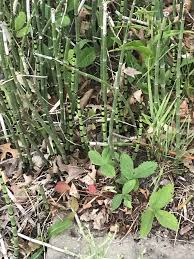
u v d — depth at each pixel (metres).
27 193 0.65
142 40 0.67
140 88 0.66
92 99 0.70
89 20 0.71
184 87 0.66
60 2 0.64
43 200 0.62
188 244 0.59
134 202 0.62
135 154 0.64
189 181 0.63
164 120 0.62
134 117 0.67
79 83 0.70
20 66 0.64
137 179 0.61
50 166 0.66
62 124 0.65
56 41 0.60
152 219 0.58
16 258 0.60
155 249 0.59
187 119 0.64
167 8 0.73
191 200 0.62
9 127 0.63
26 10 0.67
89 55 0.68
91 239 0.55
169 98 0.64
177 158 0.62
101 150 0.66
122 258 0.58
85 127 0.67
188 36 0.71
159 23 0.65
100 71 0.66
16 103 0.61
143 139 0.65
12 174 0.67
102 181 0.64
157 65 0.59
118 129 0.66
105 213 0.62
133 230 0.60
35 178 0.66
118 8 0.73
